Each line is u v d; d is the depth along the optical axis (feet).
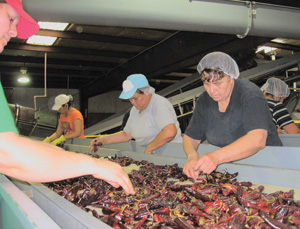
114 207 5.32
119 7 14.48
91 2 14.15
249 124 7.78
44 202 5.34
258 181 7.11
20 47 35.45
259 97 7.90
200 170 7.17
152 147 11.81
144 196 6.00
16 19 4.70
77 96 60.90
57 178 4.00
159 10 15.11
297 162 7.47
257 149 7.41
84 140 16.90
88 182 7.62
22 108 24.82
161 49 35.04
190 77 34.71
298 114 25.34
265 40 25.99
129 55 40.45
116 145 14.90
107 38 33.01
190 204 5.42
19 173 3.92
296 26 18.26
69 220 4.05
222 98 8.18
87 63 44.98
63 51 37.09
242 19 16.88
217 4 16.22
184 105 31.53
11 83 54.90
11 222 4.99
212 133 9.13
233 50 28.35
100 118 63.57
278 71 29.81
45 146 4.07
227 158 7.20
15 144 3.76
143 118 12.78
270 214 4.66
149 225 4.54
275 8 17.79
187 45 31.19
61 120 19.88
